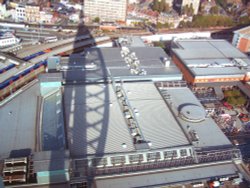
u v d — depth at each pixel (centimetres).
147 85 11100
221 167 8144
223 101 13488
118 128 8688
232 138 11412
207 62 14812
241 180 7819
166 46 19062
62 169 7081
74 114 9131
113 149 7944
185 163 8081
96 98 10031
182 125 9400
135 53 13712
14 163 7662
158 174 7738
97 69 12000
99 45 17475
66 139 8119
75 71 11738
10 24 18550
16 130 9100
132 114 9344
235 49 16612
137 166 7812
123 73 11800
